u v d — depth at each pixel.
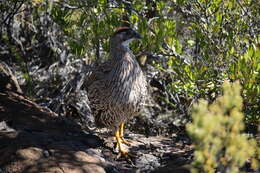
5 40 16.95
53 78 16.75
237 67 11.81
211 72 12.95
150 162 11.66
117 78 11.22
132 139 13.30
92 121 15.32
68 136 12.11
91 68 15.48
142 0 14.51
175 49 13.30
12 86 14.70
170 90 14.49
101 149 11.99
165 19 13.75
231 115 6.83
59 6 15.09
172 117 14.76
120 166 11.30
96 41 14.20
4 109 13.06
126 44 11.37
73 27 15.45
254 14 13.61
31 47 17.55
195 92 13.35
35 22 17.41
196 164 7.10
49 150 10.73
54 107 15.41
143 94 11.69
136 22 13.96
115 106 11.35
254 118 12.51
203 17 13.46
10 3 16.42
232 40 12.65
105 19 13.90
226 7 13.59
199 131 6.36
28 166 10.11
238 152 6.85
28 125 12.41
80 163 10.42
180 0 13.30
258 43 12.62
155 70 15.66
